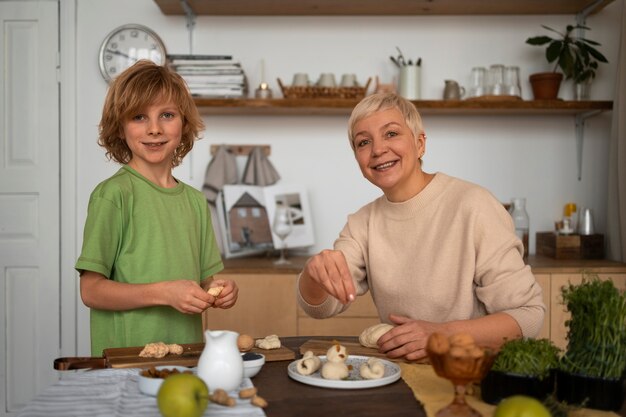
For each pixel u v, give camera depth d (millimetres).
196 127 1761
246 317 2701
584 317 1046
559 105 2904
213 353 1058
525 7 3029
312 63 3174
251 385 1134
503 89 2979
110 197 1505
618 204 2895
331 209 3193
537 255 3125
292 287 2693
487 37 3166
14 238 3145
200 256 1763
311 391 1107
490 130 3182
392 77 3170
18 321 3145
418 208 1584
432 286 1522
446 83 2994
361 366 1188
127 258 1538
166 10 3059
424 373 1216
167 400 909
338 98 2926
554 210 3197
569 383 1035
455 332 1312
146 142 1567
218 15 3143
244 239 3064
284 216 2920
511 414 846
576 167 3189
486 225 1486
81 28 3133
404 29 3168
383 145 1520
